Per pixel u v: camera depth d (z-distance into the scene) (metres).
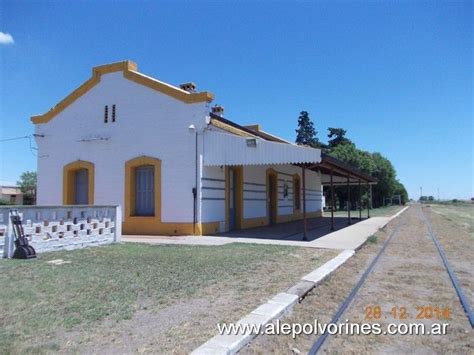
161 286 7.32
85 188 18.95
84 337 4.84
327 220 28.64
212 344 4.54
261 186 22.08
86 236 12.45
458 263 11.17
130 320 5.48
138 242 13.92
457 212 55.03
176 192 16.55
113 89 18.16
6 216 10.18
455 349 5.02
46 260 9.91
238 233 17.55
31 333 4.94
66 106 19.20
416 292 7.74
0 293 6.70
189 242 13.98
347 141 63.91
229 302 6.38
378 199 74.44
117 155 17.83
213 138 16.28
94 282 7.55
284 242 14.21
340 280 8.58
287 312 6.12
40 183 19.58
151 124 17.20
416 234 20.27
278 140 27.08
